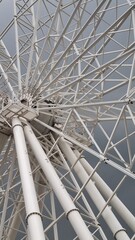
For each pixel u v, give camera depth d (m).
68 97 27.92
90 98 25.94
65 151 25.48
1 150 26.14
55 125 26.69
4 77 26.91
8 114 24.56
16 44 27.61
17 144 21.77
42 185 25.42
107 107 26.86
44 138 25.84
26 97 25.67
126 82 23.64
